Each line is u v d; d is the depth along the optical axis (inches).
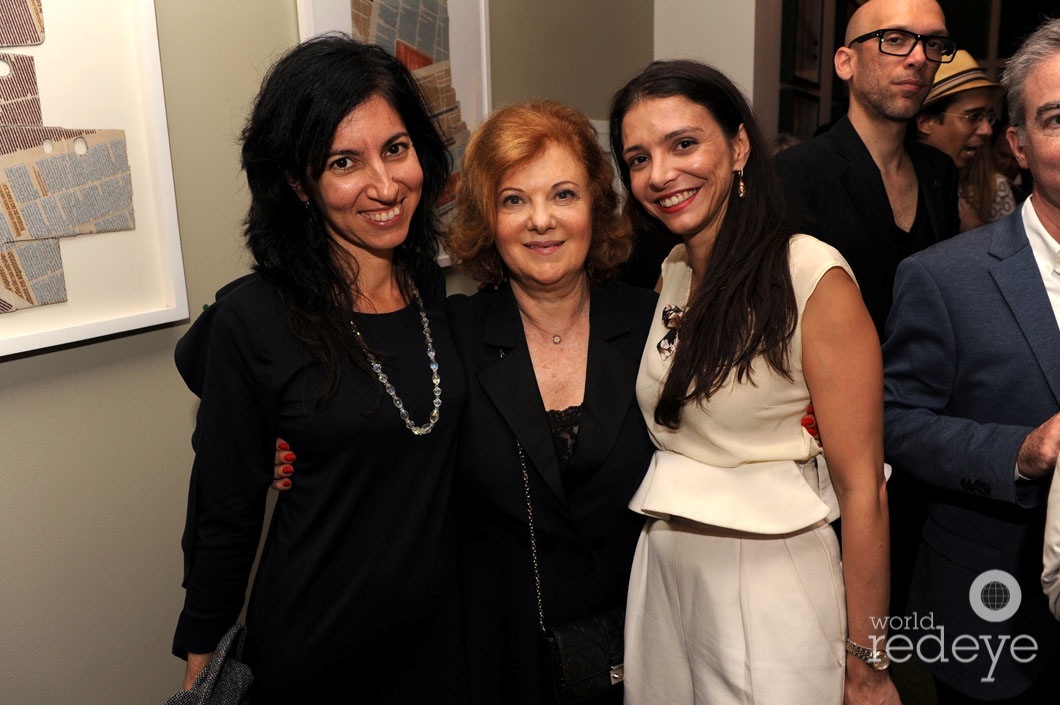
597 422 59.4
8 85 61.4
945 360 59.2
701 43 164.7
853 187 89.0
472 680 61.2
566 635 59.2
